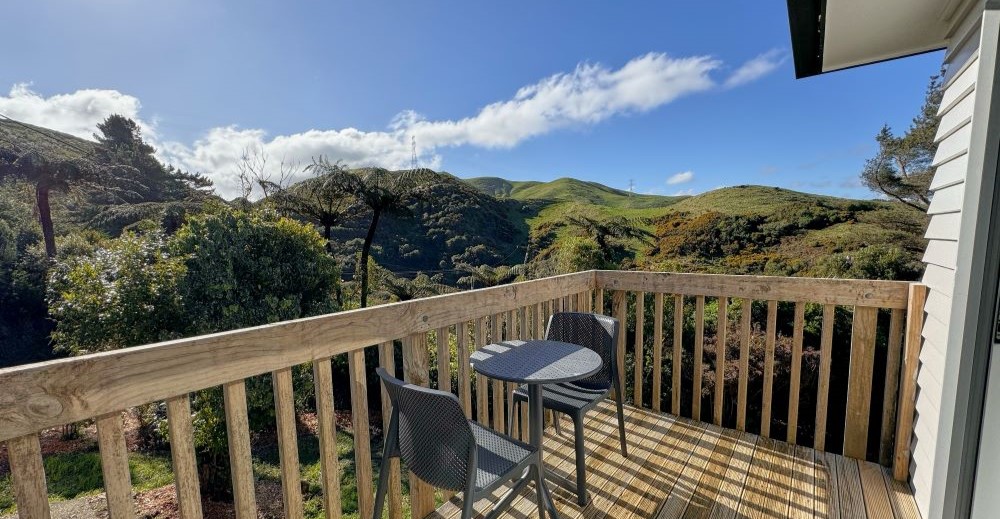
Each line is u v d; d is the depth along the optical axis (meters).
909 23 2.07
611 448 2.54
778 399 7.89
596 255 10.55
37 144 17.55
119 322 7.85
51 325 15.35
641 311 3.07
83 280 8.52
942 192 1.86
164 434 7.64
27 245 16.02
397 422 1.54
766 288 2.56
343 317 1.57
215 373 1.23
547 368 1.79
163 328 8.20
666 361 8.41
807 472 2.27
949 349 1.55
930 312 1.93
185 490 1.19
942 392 1.58
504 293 2.36
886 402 2.29
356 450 1.68
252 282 9.08
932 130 7.98
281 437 1.42
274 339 1.37
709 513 1.96
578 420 1.99
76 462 8.64
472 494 1.28
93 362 1.01
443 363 2.00
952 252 1.68
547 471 2.16
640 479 2.23
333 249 12.93
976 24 1.57
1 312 14.70
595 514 1.96
